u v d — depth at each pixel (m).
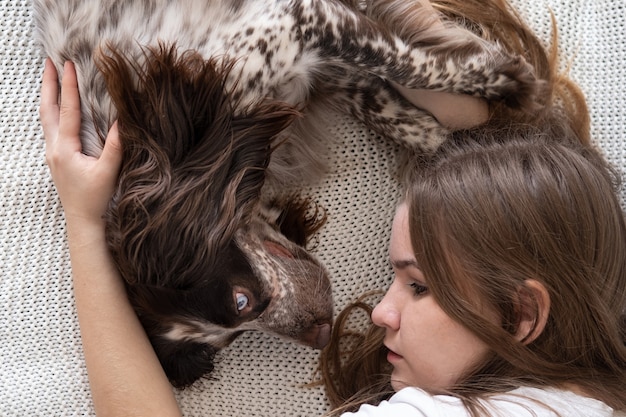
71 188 2.28
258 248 2.38
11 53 2.58
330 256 2.75
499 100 2.48
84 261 2.30
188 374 2.63
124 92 2.16
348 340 2.80
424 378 2.28
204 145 2.22
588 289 2.22
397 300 2.35
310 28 2.22
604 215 2.28
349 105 2.60
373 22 2.30
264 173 2.35
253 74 2.21
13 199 2.70
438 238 2.20
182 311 2.29
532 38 2.64
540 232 2.16
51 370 2.86
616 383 2.27
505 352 2.14
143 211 2.18
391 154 2.73
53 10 2.33
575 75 2.74
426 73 2.33
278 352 2.81
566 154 2.29
